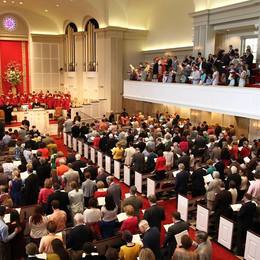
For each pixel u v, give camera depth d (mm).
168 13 21828
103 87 24453
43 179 9586
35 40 27859
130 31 23609
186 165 10695
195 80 15727
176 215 6199
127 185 11969
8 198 7195
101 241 6102
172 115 19641
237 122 16250
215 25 17078
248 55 14117
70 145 17375
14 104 23766
